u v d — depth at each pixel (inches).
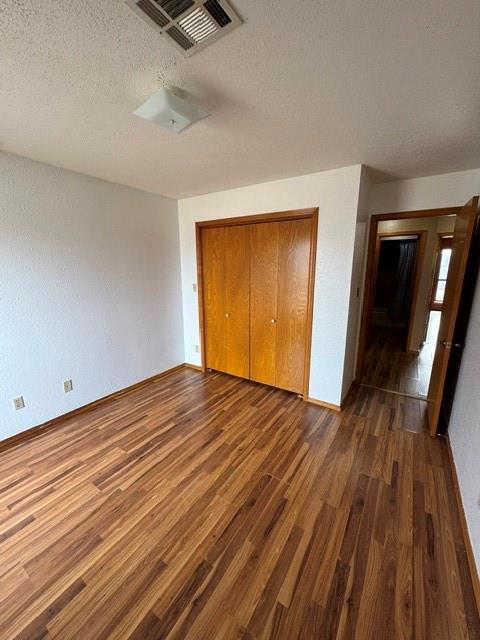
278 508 64.1
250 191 112.9
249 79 48.2
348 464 78.4
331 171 94.0
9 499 67.1
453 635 41.9
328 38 39.1
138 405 113.0
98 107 56.6
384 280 292.5
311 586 48.2
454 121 61.9
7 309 83.7
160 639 41.6
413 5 34.2
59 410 100.0
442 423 92.7
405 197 105.7
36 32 37.3
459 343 89.4
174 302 144.7
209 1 33.5
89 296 105.6
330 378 107.6
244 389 126.3
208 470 76.3
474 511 53.9
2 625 43.3
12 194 81.6
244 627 42.9
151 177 101.8
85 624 43.4
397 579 49.3
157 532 58.5
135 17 35.5
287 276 112.8
